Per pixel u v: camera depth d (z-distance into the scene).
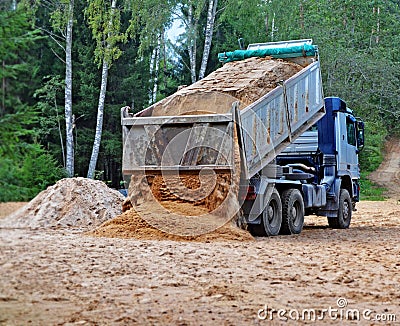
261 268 9.75
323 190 17.81
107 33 33.88
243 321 6.69
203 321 6.62
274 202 15.39
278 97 15.22
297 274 9.32
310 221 22.05
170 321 6.56
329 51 48.31
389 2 72.69
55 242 11.23
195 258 10.44
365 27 66.31
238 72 16.03
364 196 41.09
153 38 35.56
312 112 17.06
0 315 6.50
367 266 10.20
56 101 37.69
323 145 18.47
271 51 17.67
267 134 14.71
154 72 43.22
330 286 8.56
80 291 7.71
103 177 39.50
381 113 58.41
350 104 49.06
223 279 8.80
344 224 18.88
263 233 14.95
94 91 38.53
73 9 34.88
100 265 9.36
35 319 6.44
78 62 39.53
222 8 36.19
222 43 42.72
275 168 15.30
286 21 38.66
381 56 55.34
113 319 6.57
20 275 7.89
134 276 8.77
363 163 51.94
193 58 36.78
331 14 63.88
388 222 21.12
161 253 10.73
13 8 6.75
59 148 36.22
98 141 34.53
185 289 8.11
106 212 15.62
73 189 15.84
